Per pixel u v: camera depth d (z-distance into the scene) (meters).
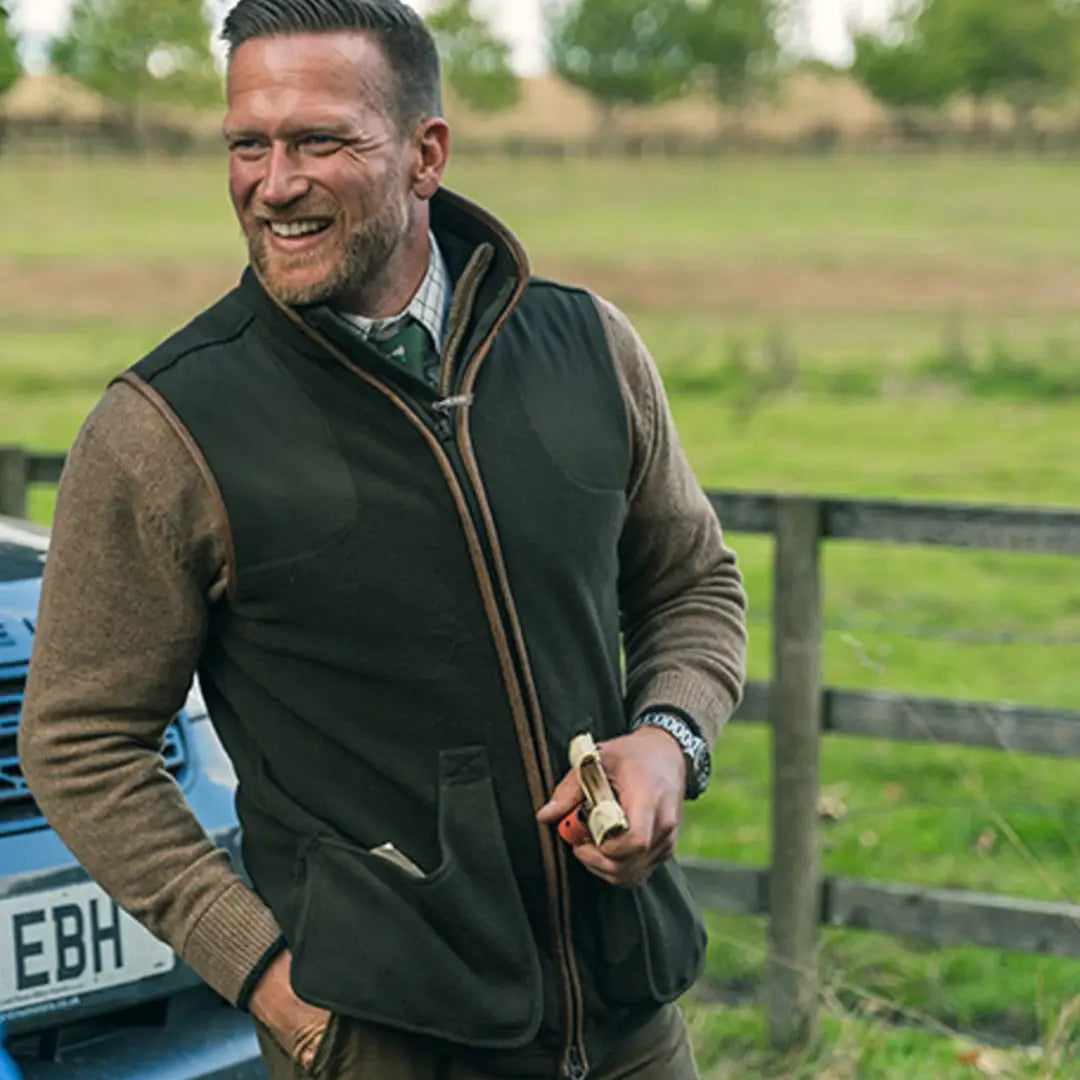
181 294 54.47
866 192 90.94
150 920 3.03
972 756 10.85
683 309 52.38
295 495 2.95
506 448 3.08
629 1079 3.24
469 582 3.00
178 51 149.88
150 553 2.95
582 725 3.12
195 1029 4.29
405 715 3.00
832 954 6.87
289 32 2.96
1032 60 182.25
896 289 55.53
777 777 6.49
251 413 2.97
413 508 2.97
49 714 2.99
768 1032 6.38
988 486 22.80
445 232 3.30
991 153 111.00
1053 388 32.84
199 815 4.44
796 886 6.46
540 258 63.09
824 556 18.69
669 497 3.41
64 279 56.12
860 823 9.40
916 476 23.73
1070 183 93.12
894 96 186.62
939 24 184.25
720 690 3.38
